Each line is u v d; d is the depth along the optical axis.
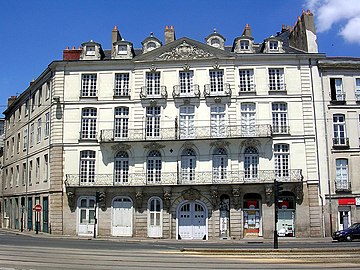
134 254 18.22
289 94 35.34
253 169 34.44
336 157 34.56
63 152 35.84
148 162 35.19
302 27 37.78
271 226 33.38
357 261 16.28
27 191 42.06
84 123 36.31
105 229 34.41
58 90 36.75
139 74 36.50
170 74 36.22
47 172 37.22
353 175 34.31
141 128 35.50
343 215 33.78
